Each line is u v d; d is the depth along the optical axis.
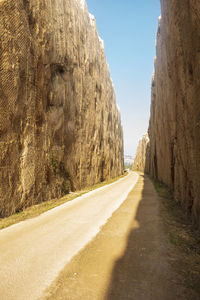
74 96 23.31
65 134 20.59
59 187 18.44
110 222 9.91
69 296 4.08
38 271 5.12
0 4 11.74
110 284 4.52
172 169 20.44
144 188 25.72
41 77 16.00
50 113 17.44
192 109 9.08
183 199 12.09
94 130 32.12
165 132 24.89
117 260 5.75
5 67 11.98
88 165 28.39
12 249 6.56
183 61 10.50
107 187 27.97
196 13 7.63
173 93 15.41
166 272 5.03
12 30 12.66
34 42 15.11
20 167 12.94
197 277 4.77
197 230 8.21
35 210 12.64
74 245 6.93
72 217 11.01
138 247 6.70
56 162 18.12
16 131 12.80
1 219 10.62
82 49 26.61
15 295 4.11
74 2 24.25
